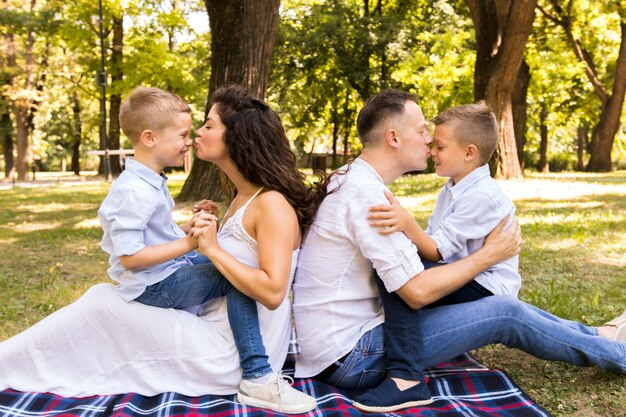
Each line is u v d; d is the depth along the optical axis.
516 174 15.84
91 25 23.83
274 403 2.59
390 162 2.77
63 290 5.15
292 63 26.92
